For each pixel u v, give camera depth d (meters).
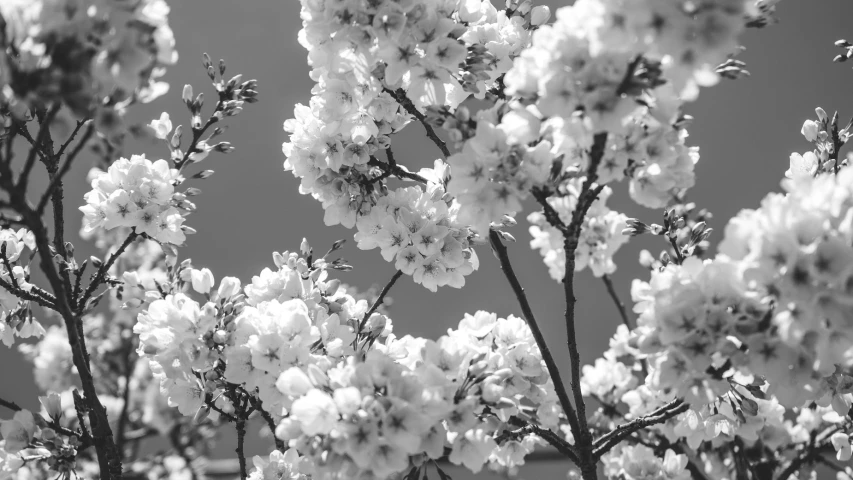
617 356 4.60
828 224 2.09
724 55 2.11
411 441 2.28
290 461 3.18
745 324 2.20
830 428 3.91
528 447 3.40
